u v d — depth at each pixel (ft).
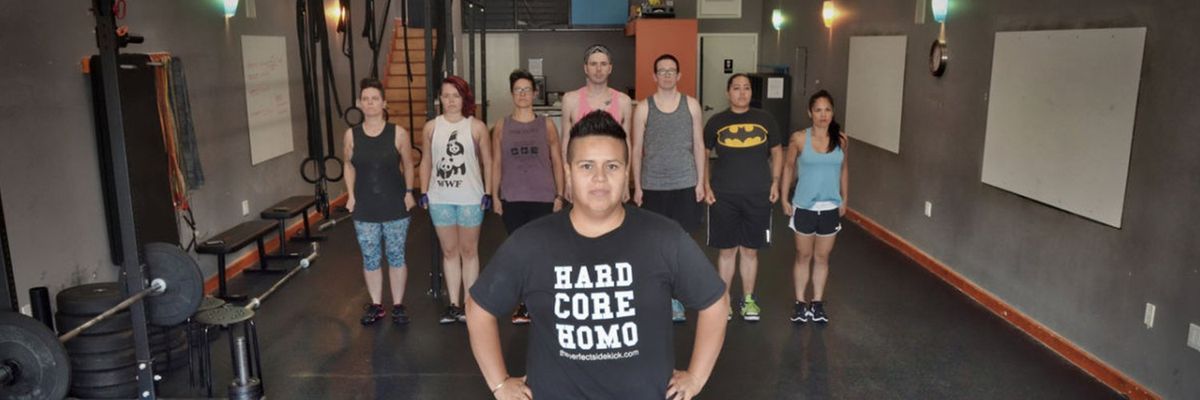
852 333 16.87
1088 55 14.92
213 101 20.57
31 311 13.34
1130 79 13.88
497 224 26.61
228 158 21.43
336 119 29.63
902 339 16.56
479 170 16.33
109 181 16.19
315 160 19.45
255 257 22.43
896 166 24.13
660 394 6.85
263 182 23.73
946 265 20.92
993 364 15.35
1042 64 16.34
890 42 24.23
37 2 14.52
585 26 41.70
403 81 36.88
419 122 36.40
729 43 40.78
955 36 20.18
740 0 40.34
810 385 14.35
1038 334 16.58
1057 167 15.87
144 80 16.43
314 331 16.92
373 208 16.47
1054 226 16.17
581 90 15.69
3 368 9.98
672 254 6.75
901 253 23.36
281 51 24.95
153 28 17.81
